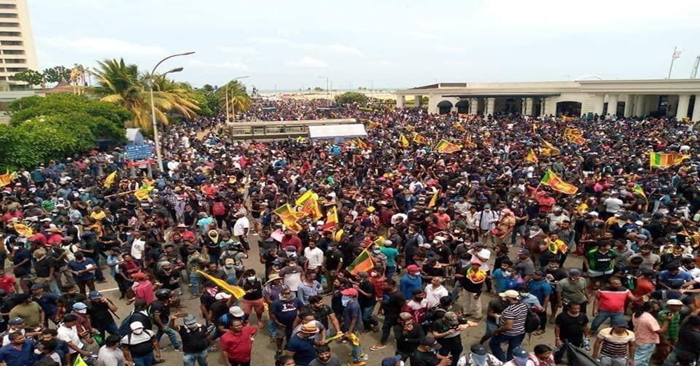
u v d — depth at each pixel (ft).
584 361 23.57
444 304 28.45
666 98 193.67
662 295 29.17
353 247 38.27
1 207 52.54
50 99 121.49
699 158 81.10
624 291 29.84
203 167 81.92
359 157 89.40
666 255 35.37
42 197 58.85
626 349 24.98
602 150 90.53
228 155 96.37
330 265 38.47
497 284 33.88
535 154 84.94
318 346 22.93
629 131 128.77
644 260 34.68
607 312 29.60
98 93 138.62
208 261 39.75
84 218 47.98
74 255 37.65
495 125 158.61
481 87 248.73
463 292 37.06
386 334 31.89
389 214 48.62
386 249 38.68
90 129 102.58
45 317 30.96
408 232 42.91
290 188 66.33
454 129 145.79
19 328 24.23
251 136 145.89
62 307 30.07
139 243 41.11
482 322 35.37
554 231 42.52
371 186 61.82
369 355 31.32
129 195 58.80
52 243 38.04
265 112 295.28
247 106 305.12
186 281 42.86
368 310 33.19
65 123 97.60
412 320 26.45
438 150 94.68
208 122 221.05
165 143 126.93
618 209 47.93
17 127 90.02
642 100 196.24
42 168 78.64
